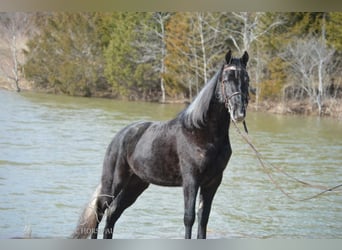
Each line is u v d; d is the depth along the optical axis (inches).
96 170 647.1
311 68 1358.3
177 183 320.2
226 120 301.4
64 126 1034.7
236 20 1475.1
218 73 301.3
